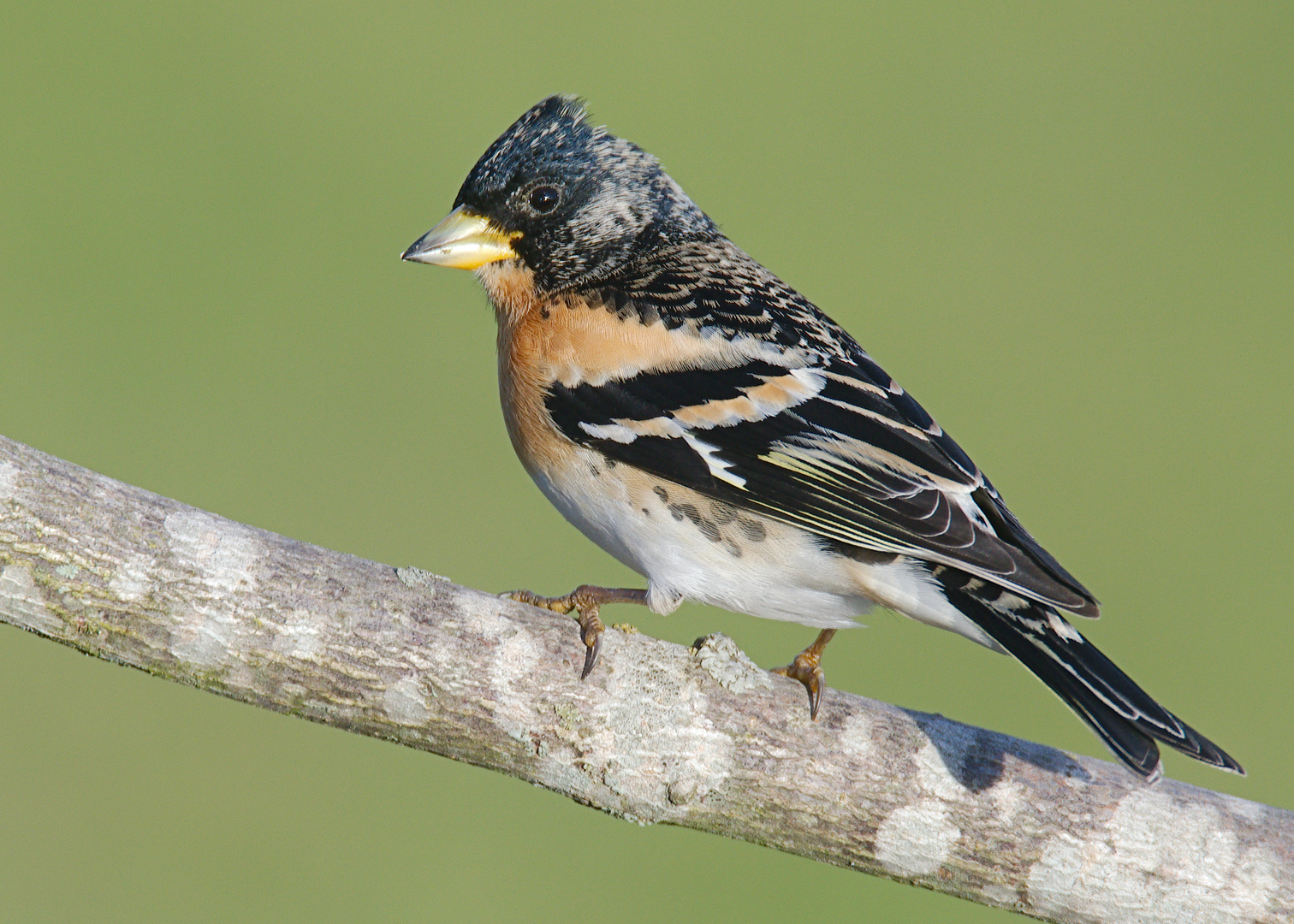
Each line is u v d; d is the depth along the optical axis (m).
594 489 8.61
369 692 7.18
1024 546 8.14
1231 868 7.30
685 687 7.41
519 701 7.25
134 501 7.15
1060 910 7.40
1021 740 7.62
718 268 9.51
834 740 7.41
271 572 7.17
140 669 7.15
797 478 8.09
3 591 6.91
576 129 9.64
